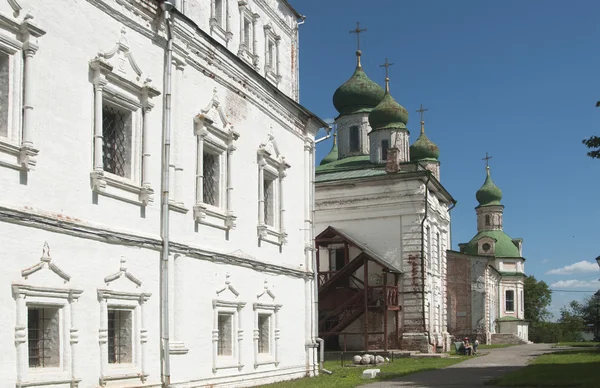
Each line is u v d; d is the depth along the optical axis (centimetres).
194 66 1773
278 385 2003
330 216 3934
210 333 1772
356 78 4956
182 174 1695
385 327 3556
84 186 1353
